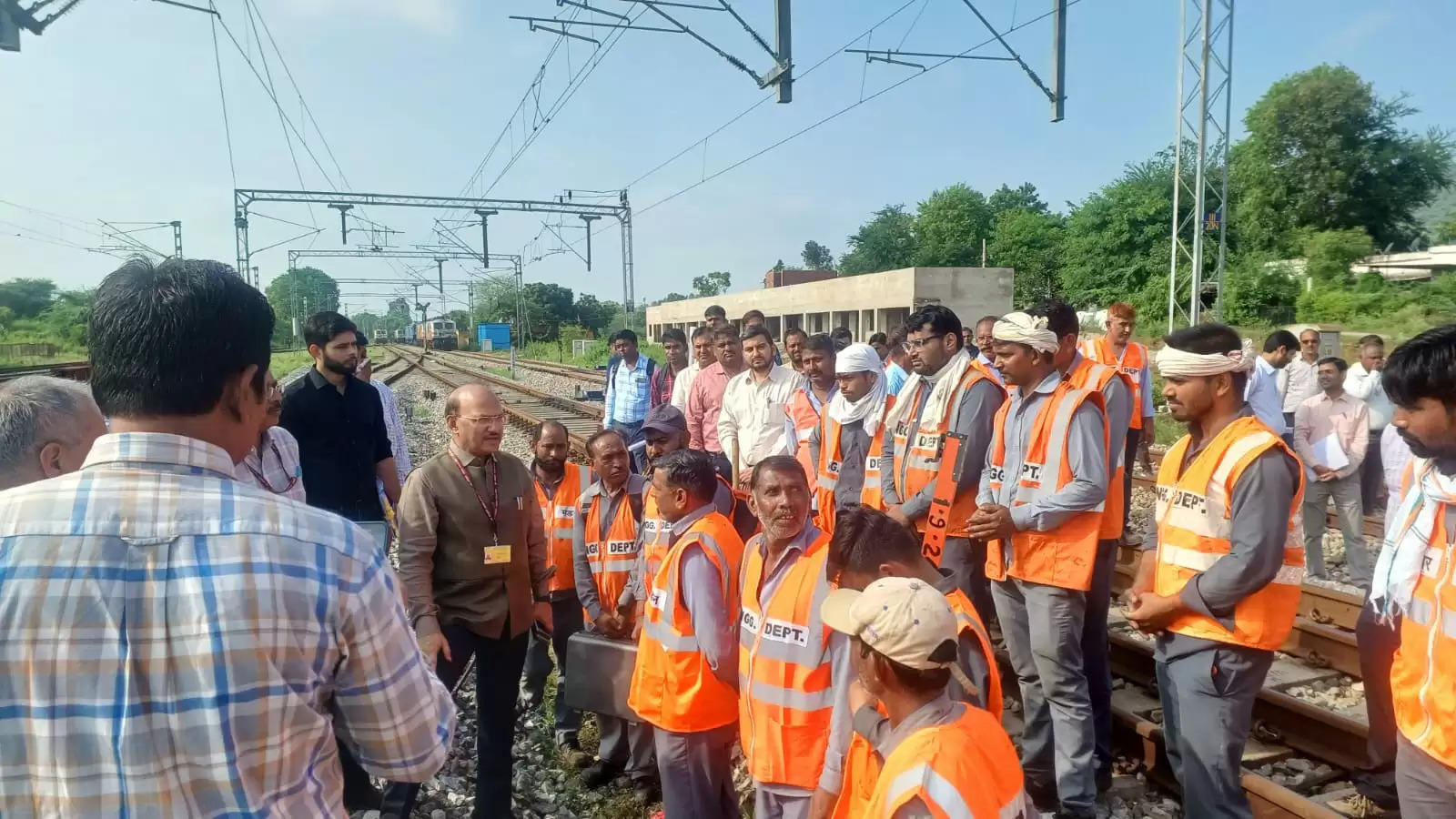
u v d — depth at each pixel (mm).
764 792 2963
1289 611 2900
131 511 1352
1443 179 39625
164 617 1304
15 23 9734
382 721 1497
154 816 1275
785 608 2852
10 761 1280
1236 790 2973
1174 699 3053
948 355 4484
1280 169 40938
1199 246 17703
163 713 1290
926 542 4211
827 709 2783
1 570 1301
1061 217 63094
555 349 58688
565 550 4973
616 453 4508
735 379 6402
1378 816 3648
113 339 1400
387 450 5145
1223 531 2930
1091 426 3490
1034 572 3574
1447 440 2266
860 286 35688
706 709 3205
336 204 31547
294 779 1373
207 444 1456
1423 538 2434
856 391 4977
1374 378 8211
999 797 1800
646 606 3381
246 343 1482
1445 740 2307
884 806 1841
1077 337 3814
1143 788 3947
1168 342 3064
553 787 4305
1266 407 6949
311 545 1413
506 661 3756
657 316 61625
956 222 77500
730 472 4742
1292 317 32469
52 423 1957
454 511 3627
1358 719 4395
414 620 3447
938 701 1934
